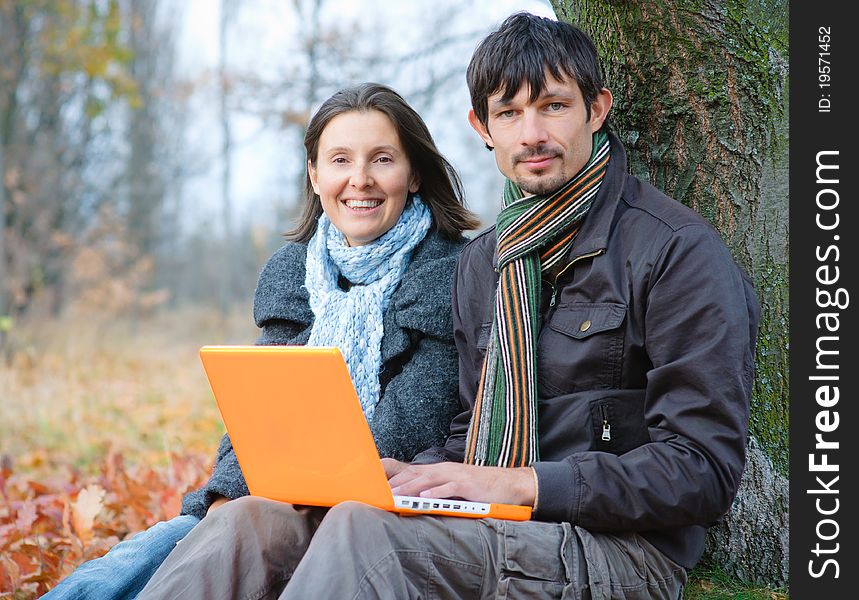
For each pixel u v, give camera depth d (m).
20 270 24.12
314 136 4.23
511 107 3.37
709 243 3.10
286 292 4.30
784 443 3.91
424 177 4.31
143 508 5.38
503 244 3.46
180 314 32.28
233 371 3.03
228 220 34.09
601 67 4.09
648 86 3.99
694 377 2.97
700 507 2.93
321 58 20.72
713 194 3.96
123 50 23.28
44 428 10.09
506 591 2.89
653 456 2.96
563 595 2.91
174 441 8.82
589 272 3.25
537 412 3.28
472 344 3.68
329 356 2.81
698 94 3.93
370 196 4.13
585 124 3.36
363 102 4.12
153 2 34.62
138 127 33.00
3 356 15.89
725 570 3.90
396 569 2.76
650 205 3.27
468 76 3.50
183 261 39.84
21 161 26.36
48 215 26.22
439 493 3.00
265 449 3.08
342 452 2.91
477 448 3.36
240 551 2.98
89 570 3.37
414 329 4.02
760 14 3.89
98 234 28.14
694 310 3.02
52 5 23.19
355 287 4.18
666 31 3.90
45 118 28.31
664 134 4.01
